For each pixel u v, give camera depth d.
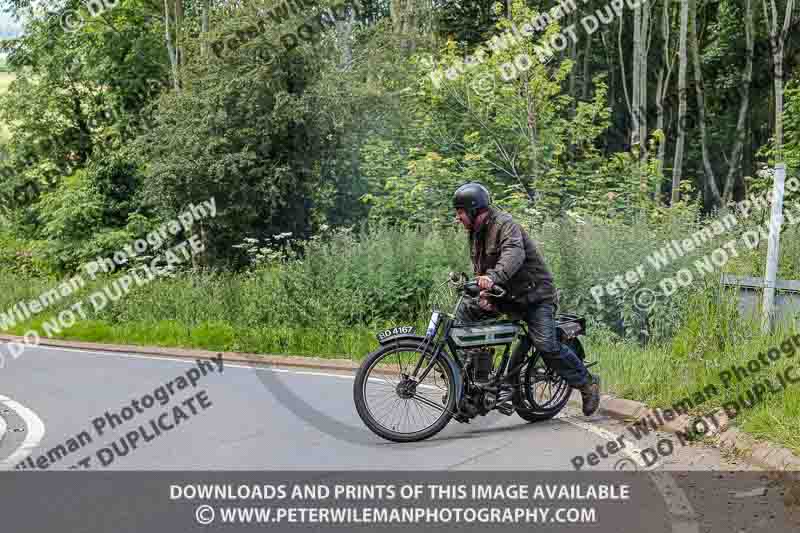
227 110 35.69
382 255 23.73
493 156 36.34
